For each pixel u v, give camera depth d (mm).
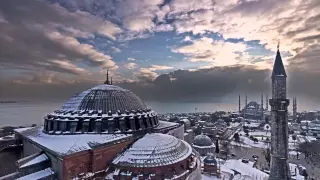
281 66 75625
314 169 124062
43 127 66625
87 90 69438
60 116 60156
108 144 52375
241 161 123500
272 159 73188
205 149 125875
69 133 56812
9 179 43562
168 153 53594
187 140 134000
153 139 57500
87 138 54094
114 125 59156
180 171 52969
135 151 53156
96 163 49750
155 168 48625
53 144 50906
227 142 181500
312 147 158000
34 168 46406
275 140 72375
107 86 70500
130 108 66438
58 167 45875
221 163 112750
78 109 61781
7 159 61531
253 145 178875
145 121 67125
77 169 46906
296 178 101188
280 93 73188
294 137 192375
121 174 48062
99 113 60125
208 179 84875
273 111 73750
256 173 98312
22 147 66750
